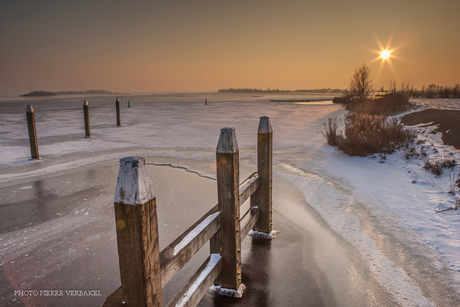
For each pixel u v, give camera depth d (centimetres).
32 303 299
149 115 2619
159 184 689
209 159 941
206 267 272
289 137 1348
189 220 497
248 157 953
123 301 145
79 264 372
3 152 1034
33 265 370
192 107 3903
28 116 909
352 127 1156
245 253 386
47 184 693
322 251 389
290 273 340
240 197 321
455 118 1343
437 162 737
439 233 427
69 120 2200
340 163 865
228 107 3897
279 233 443
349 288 312
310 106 4131
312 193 618
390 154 917
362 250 388
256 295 301
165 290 316
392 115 2138
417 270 340
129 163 131
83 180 724
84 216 518
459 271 334
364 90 3130
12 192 635
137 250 136
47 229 468
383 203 552
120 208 134
